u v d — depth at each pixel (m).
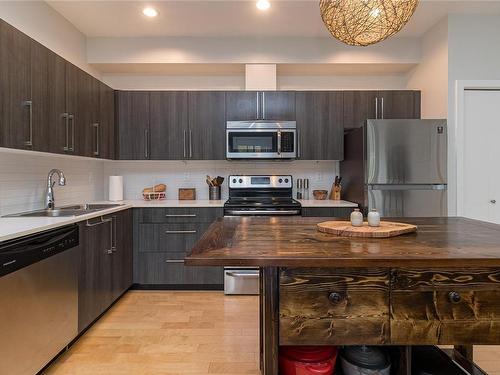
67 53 3.22
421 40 3.65
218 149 3.63
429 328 1.27
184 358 2.09
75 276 2.18
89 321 2.39
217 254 1.25
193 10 3.06
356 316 1.27
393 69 3.88
